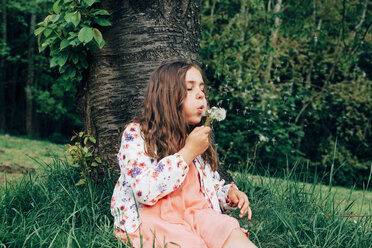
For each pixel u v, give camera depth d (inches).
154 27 117.9
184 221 76.4
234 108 423.5
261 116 415.2
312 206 120.0
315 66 565.0
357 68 526.0
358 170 554.9
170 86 81.3
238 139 406.0
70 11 115.7
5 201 107.0
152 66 117.5
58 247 79.7
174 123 80.5
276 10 426.0
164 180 73.5
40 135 744.3
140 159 77.1
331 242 97.0
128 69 118.0
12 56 723.4
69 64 122.4
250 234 98.7
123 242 76.2
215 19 456.4
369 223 110.5
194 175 82.0
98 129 121.5
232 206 89.0
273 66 514.9
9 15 708.0
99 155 121.4
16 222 93.2
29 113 698.8
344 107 545.3
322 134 591.8
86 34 108.7
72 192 110.2
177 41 120.0
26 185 114.7
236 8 526.6
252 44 433.1
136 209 76.0
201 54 445.7
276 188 130.4
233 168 168.1
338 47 517.7
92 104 122.6
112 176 116.3
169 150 79.2
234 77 426.3
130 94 117.9
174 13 120.1
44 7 641.0
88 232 88.4
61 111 661.3
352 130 535.5
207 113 78.4
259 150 422.6
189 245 71.9
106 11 115.6
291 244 95.7
